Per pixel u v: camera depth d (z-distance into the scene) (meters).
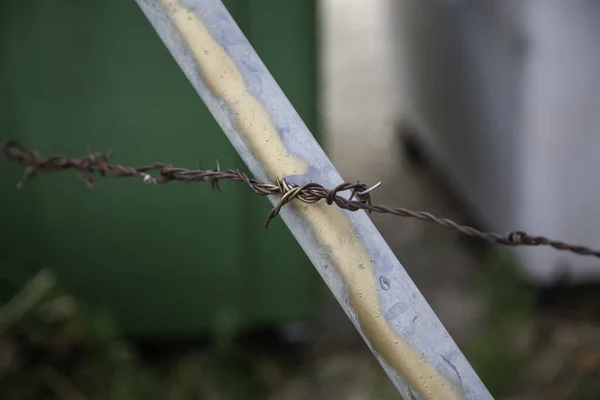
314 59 2.28
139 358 2.67
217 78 0.99
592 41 2.47
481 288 2.84
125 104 2.29
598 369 2.56
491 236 1.28
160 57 2.26
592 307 2.93
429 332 0.97
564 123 2.57
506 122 2.75
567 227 2.70
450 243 3.43
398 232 3.53
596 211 2.68
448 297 3.06
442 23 3.34
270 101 0.98
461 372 0.97
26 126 2.30
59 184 2.36
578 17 2.45
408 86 4.04
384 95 4.96
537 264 2.76
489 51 2.83
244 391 2.52
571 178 2.64
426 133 3.82
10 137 2.30
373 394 2.50
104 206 2.38
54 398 2.44
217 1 1.01
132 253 2.44
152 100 2.29
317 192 0.96
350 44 5.78
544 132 2.59
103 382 2.39
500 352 2.49
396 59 4.25
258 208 2.42
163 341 2.77
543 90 2.54
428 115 3.74
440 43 3.41
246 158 1.00
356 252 0.97
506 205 2.84
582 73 2.51
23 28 2.21
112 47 2.24
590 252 1.33
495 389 2.44
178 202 2.39
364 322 0.98
